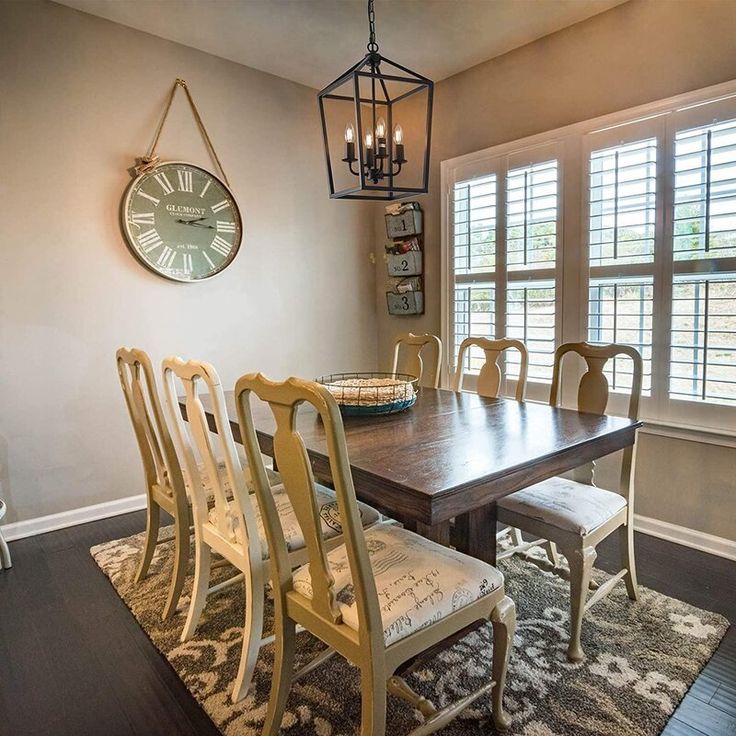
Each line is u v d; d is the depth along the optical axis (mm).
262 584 1619
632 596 2037
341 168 3895
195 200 3176
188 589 2207
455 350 3574
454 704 1353
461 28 2852
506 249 3197
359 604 1157
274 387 1155
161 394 3152
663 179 2500
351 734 1453
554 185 2932
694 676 1641
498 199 3213
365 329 4145
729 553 2414
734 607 2006
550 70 2924
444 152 3535
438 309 3697
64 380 2836
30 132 2656
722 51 2303
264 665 1745
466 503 1306
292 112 3607
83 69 2787
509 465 1419
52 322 2779
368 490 1396
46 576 2342
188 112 3150
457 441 1662
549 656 1737
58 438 2836
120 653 1820
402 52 3125
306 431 1818
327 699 1583
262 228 3516
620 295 2691
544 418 1973
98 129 2852
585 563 1683
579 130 2797
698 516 2518
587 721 1474
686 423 2502
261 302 3547
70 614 2051
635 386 1994
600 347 2146
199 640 1876
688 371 2479
